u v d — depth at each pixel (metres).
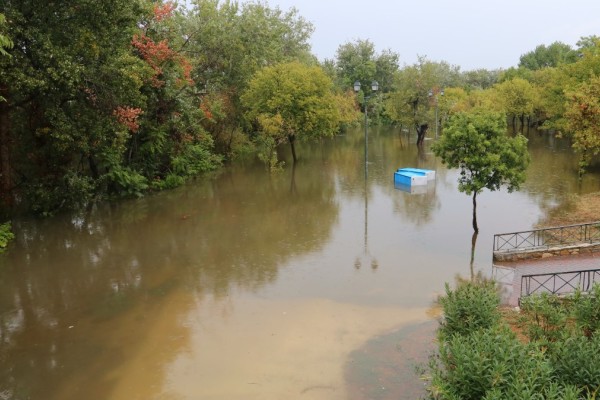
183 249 16.86
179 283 13.80
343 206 22.75
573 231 17.08
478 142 15.37
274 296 12.66
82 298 12.96
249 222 20.23
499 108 49.66
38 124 19.98
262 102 33.81
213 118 33.31
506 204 21.92
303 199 24.50
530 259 14.64
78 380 9.18
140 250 16.89
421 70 48.22
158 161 28.28
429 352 9.56
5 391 8.88
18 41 16.59
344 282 13.46
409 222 19.50
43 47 16.11
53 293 13.34
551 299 8.94
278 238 17.88
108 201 24.19
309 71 34.53
